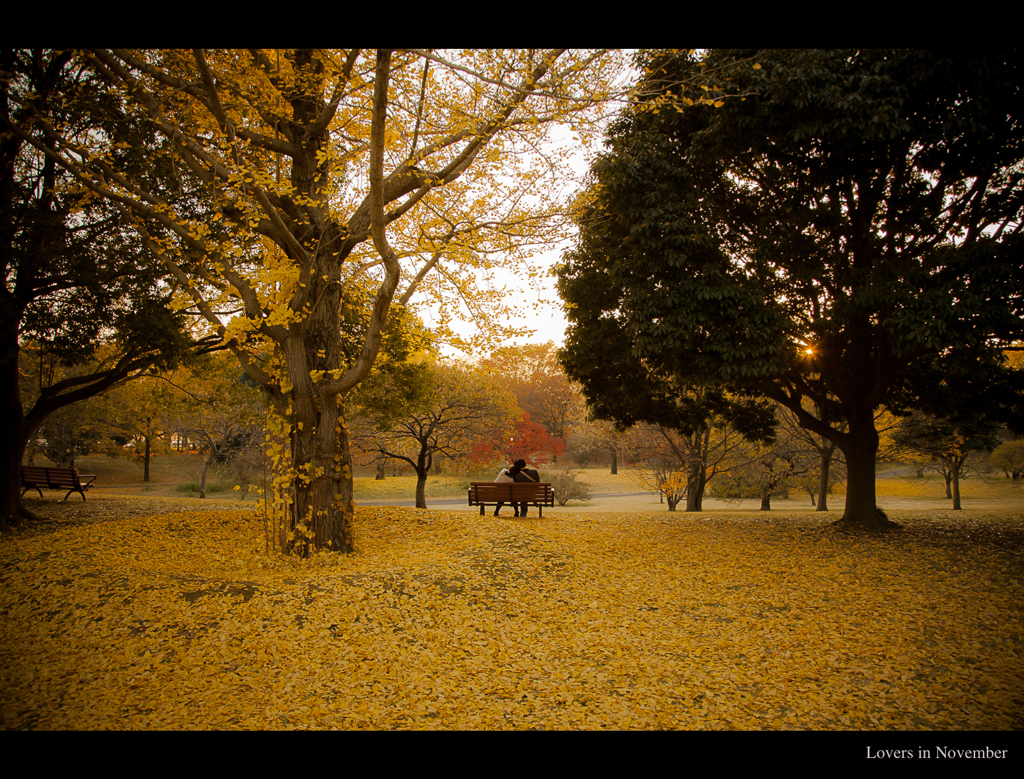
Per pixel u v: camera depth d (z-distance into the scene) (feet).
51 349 34.73
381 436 68.23
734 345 28.99
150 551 26.50
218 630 16.62
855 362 35.42
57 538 27.94
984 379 34.81
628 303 30.27
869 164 28.07
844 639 17.49
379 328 23.80
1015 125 26.45
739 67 27.55
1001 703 13.41
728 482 86.17
